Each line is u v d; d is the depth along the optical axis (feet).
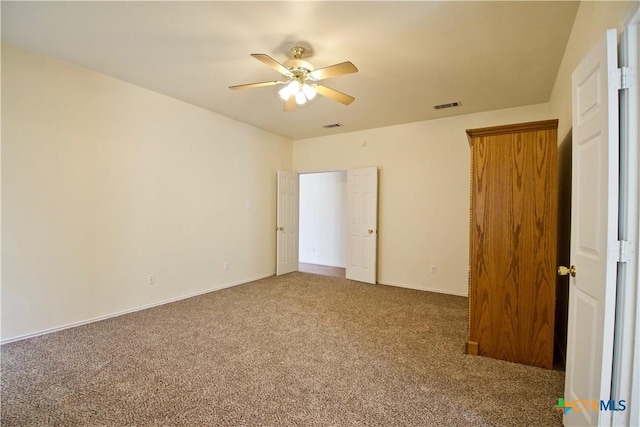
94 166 9.97
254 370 7.16
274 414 5.63
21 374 6.84
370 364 7.50
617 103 4.04
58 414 5.53
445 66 9.11
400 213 15.47
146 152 11.40
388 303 12.48
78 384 6.48
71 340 8.60
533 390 6.43
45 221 8.92
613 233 4.04
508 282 7.66
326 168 17.93
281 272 17.93
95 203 10.02
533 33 7.35
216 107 13.24
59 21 7.09
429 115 13.91
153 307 11.63
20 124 8.40
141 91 11.18
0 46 8.02
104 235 10.27
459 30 7.27
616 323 4.07
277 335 9.17
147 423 5.35
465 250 13.80
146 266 11.51
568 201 7.76
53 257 9.09
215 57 8.79
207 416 5.55
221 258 14.51
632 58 3.97
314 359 7.73
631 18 3.86
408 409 5.80
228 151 14.71
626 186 3.98
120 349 8.12
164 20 7.02
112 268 10.50
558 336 8.53
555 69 9.20
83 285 9.77
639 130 3.90
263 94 11.71
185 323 10.03
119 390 6.29
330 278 17.01
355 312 11.32
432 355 7.99
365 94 11.35
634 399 3.89
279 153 18.04
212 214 14.01
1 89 8.07
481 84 10.38
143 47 8.28
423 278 14.83
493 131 7.72
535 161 7.35
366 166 16.51
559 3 6.29
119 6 6.52
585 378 4.69
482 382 6.73
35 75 8.63
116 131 10.51
